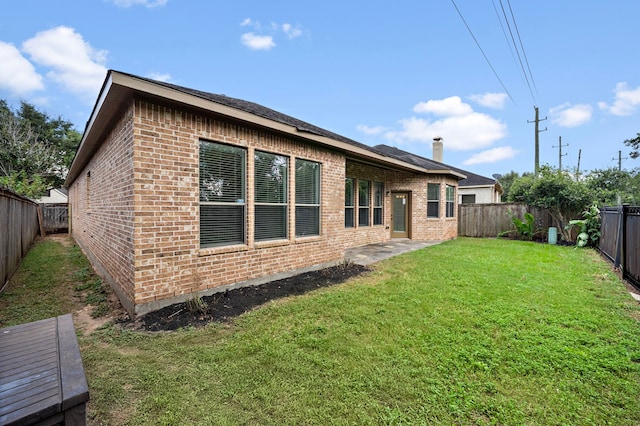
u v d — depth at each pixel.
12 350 1.71
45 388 1.35
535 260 7.64
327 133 8.08
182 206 4.19
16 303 4.54
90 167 7.66
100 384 2.42
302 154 6.18
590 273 6.21
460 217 14.45
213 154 4.63
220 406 2.17
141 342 3.16
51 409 1.24
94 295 4.86
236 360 2.79
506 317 3.79
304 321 3.70
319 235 6.72
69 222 14.78
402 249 9.69
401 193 12.39
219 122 4.63
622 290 4.98
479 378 2.51
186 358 2.83
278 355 2.87
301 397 2.26
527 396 2.29
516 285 5.26
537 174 13.70
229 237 4.88
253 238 5.17
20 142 20.77
